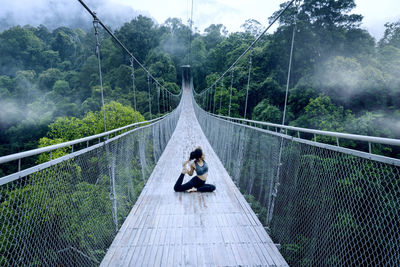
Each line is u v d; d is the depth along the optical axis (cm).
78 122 1422
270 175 247
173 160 538
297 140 188
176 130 1115
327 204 143
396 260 96
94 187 187
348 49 1605
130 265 183
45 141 1294
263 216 258
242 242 215
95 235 184
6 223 95
